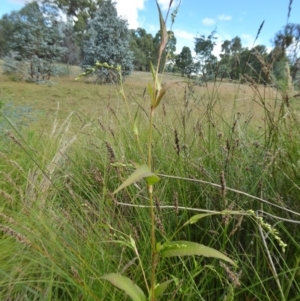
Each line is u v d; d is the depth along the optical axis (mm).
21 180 2086
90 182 2098
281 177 1533
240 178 1551
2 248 1315
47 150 2486
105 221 1443
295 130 1690
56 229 1406
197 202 1573
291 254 1243
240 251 1340
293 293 1148
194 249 673
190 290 1104
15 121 3594
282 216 1364
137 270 1219
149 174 553
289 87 1791
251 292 1063
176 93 2871
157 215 1348
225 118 2359
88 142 2627
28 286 1155
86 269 1157
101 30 15117
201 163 1724
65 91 10641
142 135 2400
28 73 13680
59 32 15320
